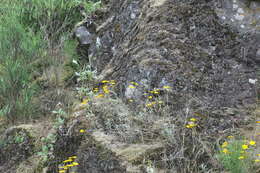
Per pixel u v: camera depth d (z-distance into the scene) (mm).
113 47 4523
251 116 3168
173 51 3691
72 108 3787
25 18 5074
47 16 5000
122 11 4637
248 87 3473
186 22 3887
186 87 3473
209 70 3602
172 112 3258
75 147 3068
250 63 3650
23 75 4078
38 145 3287
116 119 3236
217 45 3752
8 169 3199
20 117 3768
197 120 3098
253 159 2543
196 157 2652
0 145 3387
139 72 3703
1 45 4238
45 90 4207
